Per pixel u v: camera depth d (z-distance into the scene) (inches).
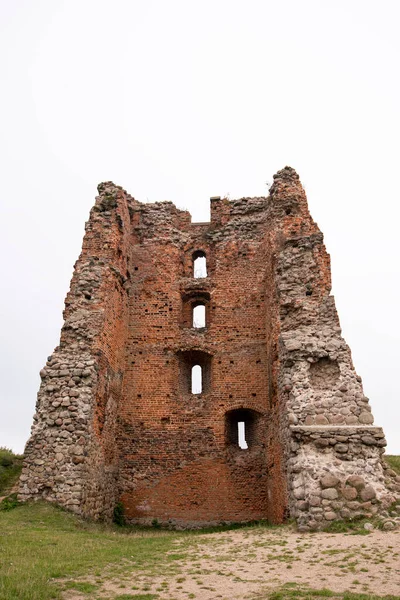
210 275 868.0
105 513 633.0
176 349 799.7
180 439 740.0
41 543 380.2
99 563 324.2
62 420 566.3
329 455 462.0
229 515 692.7
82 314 661.3
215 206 910.4
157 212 903.7
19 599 236.1
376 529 396.2
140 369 788.0
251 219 883.4
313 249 672.4
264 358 781.3
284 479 539.2
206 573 301.1
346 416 510.3
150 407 762.2
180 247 889.5
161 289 845.8
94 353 629.3
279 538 402.9
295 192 768.3
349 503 428.5
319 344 569.9
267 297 791.1
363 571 286.5
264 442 731.4
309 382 547.2
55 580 280.1
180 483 714.2
